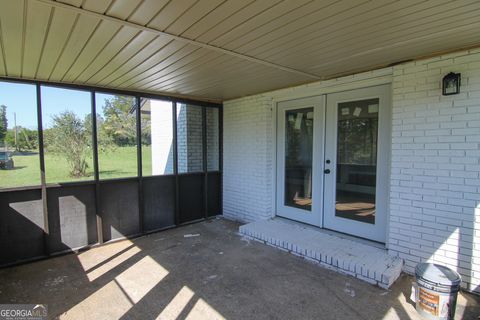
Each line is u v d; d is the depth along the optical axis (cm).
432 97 260
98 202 366
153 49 226
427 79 262
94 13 164
